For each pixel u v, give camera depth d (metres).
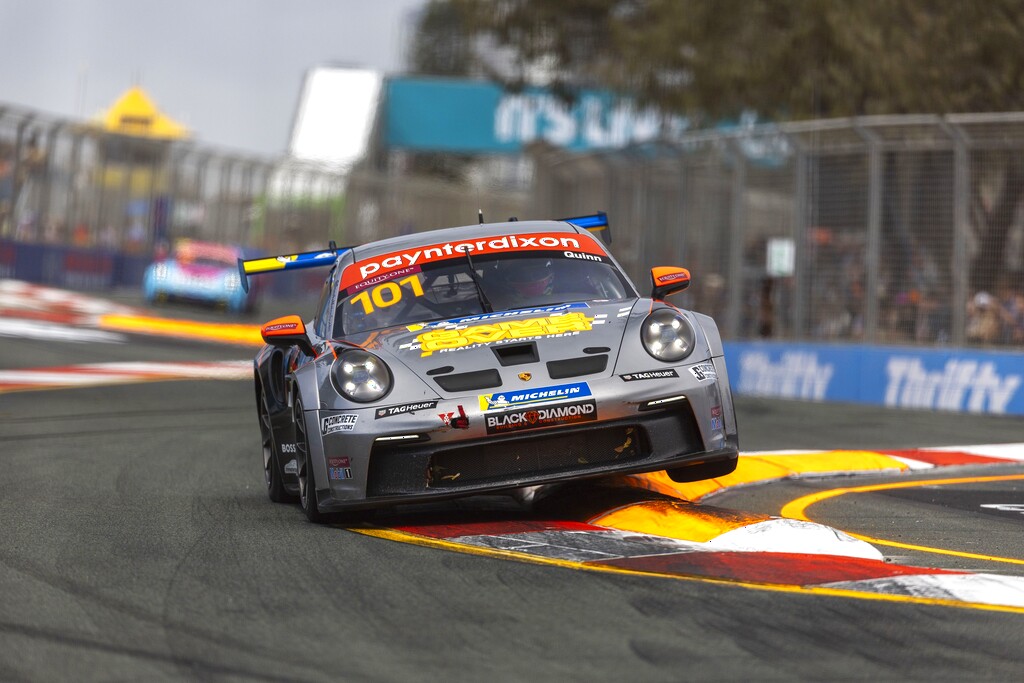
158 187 102.75
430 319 22.97
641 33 80.12
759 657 13.14
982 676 12.52
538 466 20.56
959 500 24.70
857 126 47.84
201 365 60.31
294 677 12.70
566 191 64.00
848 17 69.56
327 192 118.19
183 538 20.38
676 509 20.73
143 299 97.12
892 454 31.17
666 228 56.91
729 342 54.72
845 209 49.19
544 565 17.70
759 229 52.31
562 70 95.50
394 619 14.89
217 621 14.95
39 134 92.50
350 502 20.58
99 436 36.41
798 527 19.33
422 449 20.31
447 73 161.00
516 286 23.69
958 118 45.19
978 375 45.56
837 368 49.91
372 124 142.50
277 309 106.00
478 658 13.23
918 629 14.22
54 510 23.42
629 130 132.00
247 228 110.50
